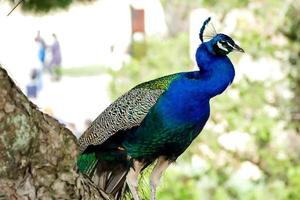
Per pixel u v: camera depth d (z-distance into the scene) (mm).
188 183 12047
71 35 31719
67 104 22078
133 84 14508
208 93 6859
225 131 12609
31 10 7902
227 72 6910
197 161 12492
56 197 5305
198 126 6949
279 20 13070
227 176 12398
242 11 13492
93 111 20984
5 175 5121
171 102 6812
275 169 12438
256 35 13016
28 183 5211
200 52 6980
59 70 27078
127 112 6875
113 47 25469
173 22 22234
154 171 6980
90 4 8383
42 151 5340
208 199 12227
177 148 6949
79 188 5469
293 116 12820
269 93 12828
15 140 5137
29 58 26359
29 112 5270
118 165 6777
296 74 12938
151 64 14688
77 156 5598
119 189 6805
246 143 12531
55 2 7930
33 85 24594
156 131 6832
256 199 12141
